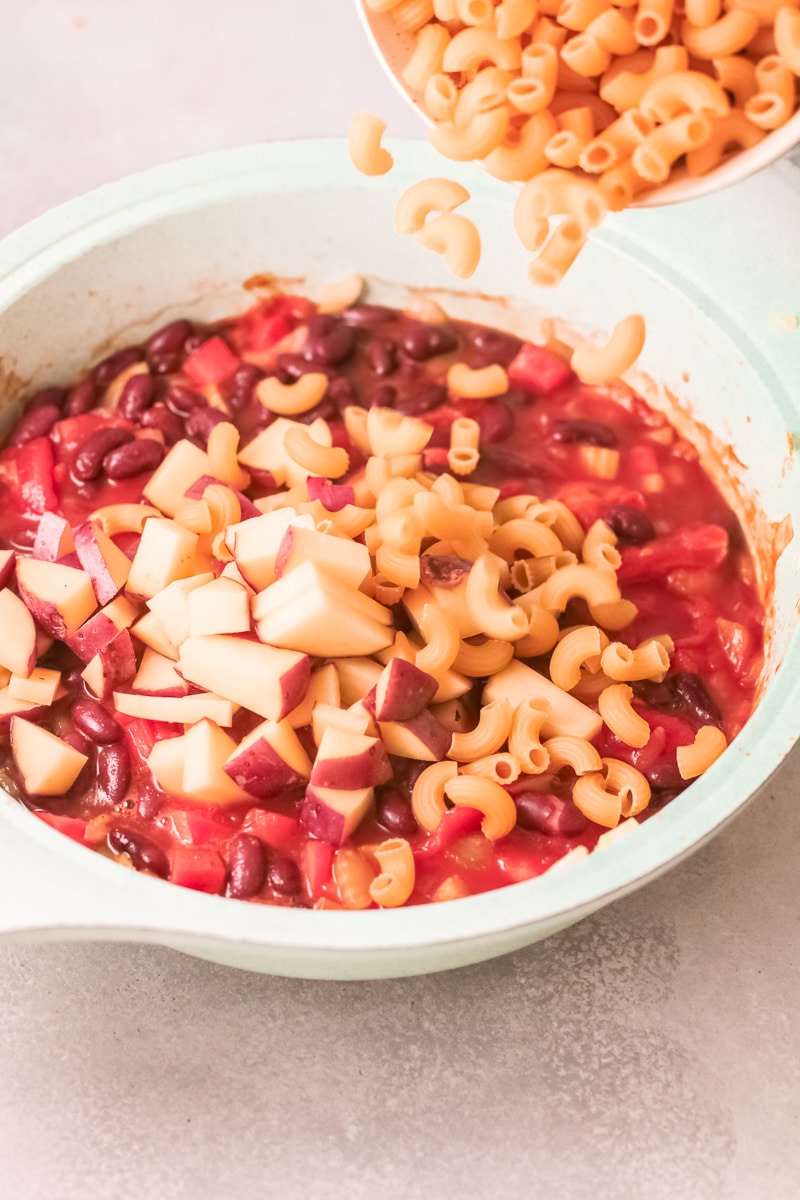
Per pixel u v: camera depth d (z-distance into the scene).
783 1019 0.64
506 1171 0.62
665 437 0.71
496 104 0.61
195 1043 0.64
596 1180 0.62
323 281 0.74
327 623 0.62
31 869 0.57
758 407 0.67
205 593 0.63
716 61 0.60
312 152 0.71
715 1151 0.62
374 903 0.62
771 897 0.66
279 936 0.56
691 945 0.65
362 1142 0.62
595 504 0.69
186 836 0.63
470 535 0.66
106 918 0.56
